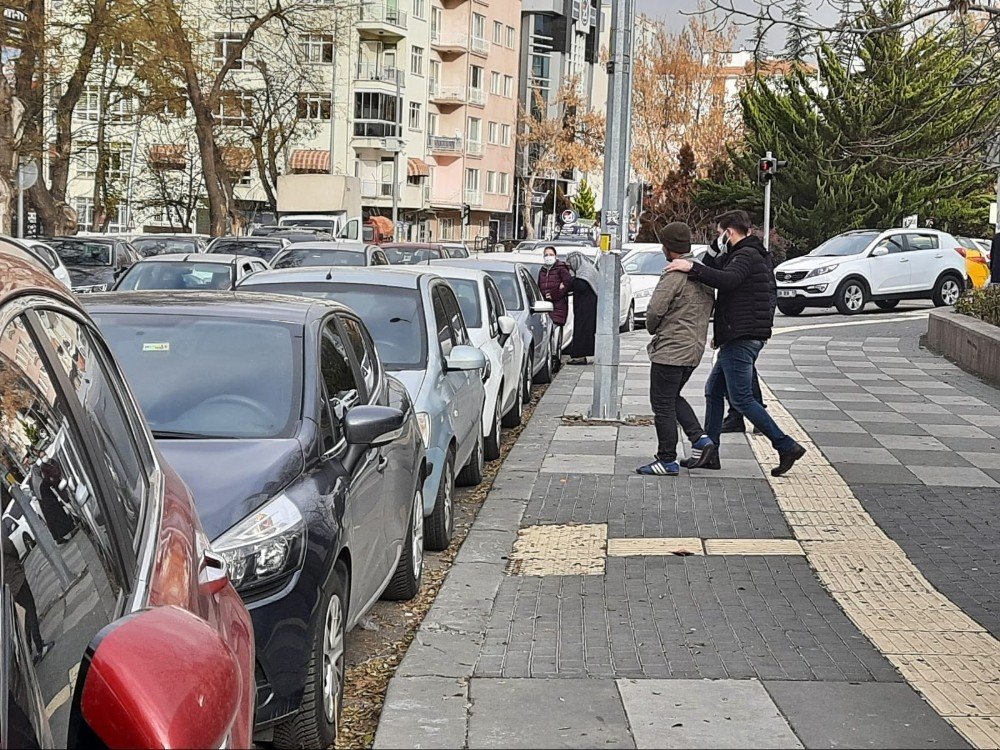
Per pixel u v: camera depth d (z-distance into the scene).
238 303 6.70
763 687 5.73
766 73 12.04
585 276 22.38
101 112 45.94
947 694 5.66
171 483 3.44
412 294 9.57
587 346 20.98
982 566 7.99
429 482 8.32
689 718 5.33
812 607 7.05
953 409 14.98
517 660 6.11
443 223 89.62
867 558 8.14
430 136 86.75
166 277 20.22
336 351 6.62
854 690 5.70
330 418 5.96
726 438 12.67
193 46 43.28
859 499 9.88
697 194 53.94
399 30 79.38
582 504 9.70
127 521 2.86
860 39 11.66
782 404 15.29
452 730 5.21
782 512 9.43
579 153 87.62
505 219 99.50
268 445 5.42
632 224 50.16
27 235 41.31
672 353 10.55
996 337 17.62
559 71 104.06
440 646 6.34
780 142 48.56
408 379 8.62
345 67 77.81
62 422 2.70
